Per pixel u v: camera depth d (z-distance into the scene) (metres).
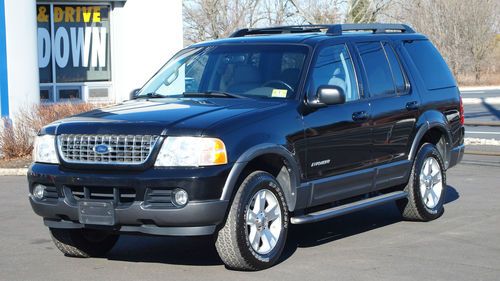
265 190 6.89
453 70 47.91
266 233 6.92
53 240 7.47
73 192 6.80
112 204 6.54
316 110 7.49
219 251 6.69
